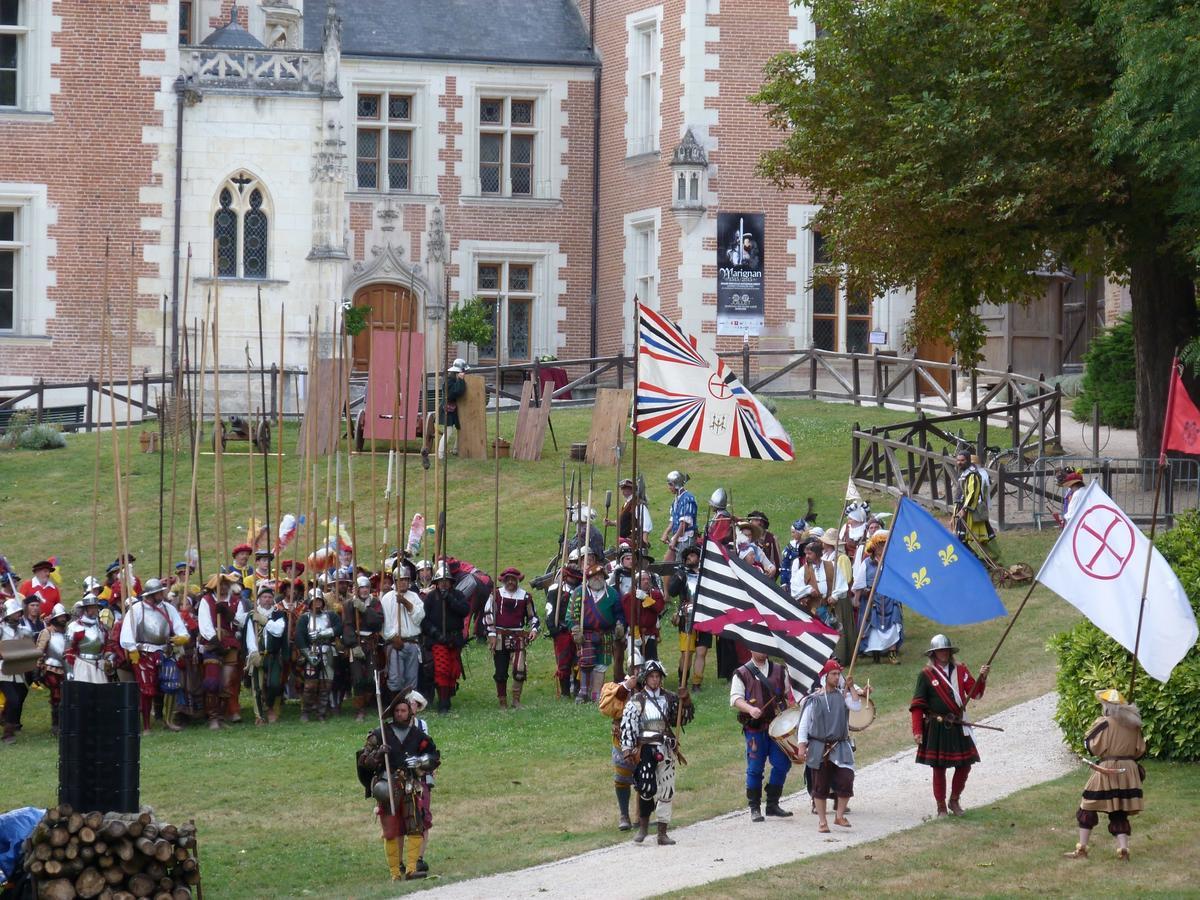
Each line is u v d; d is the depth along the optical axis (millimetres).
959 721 22938
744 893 19625
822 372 62750
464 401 49188
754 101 44406
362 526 42344
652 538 40625
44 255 57656
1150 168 35281
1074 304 65188
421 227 68312
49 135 57562
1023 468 41906
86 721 19203
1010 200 37219
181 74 58500
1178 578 24359
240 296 58719
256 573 33250
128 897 18609
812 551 32281
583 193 69562
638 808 22641
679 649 33094
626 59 66938
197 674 30938
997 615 23438
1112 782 20844
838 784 22719
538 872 21266
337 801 25672
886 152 39781
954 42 40562
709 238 62469
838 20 41906
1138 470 39469
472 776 26750
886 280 42344
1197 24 34531
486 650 35906
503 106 69438
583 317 69688
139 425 54125
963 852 21234
